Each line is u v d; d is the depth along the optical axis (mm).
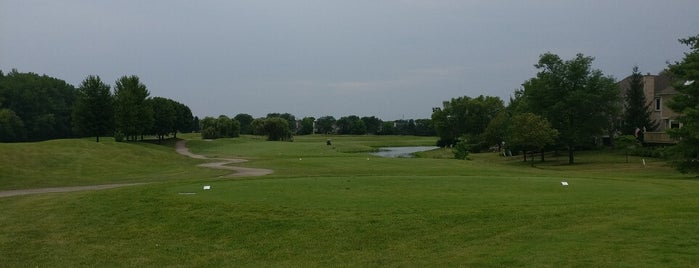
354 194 17500
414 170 36656
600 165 55125
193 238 13211
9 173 34938
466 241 11516
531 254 10078
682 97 38562
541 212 13625
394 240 12016
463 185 20250
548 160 67125
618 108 68312
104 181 32125
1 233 14555
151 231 13984
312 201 15945
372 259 10820
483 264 9734
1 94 117188
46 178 33781
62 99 134000
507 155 81312
